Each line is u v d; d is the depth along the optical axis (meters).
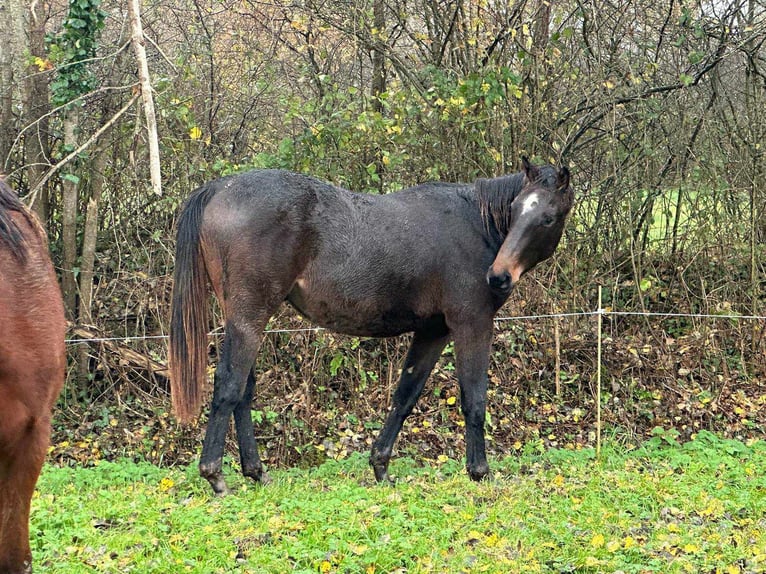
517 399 8.47
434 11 9.35
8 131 8.10
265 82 8.95
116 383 8.16
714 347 9.09
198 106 9.16
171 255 8.55
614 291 9.38
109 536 4.52
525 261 5.91
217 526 4.74
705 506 5.47
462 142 8.99
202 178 8.78
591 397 8.62
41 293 2.77
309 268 5.81
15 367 2.66
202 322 5.69
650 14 9.92
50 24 9.84
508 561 4.31
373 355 8.69
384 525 4.78
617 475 6.31
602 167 9.88
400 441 7.82
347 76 10.34
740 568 4.36
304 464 7.43
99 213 8.66
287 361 8.33
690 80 8.73
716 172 9.62
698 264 9.79
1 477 2.79
